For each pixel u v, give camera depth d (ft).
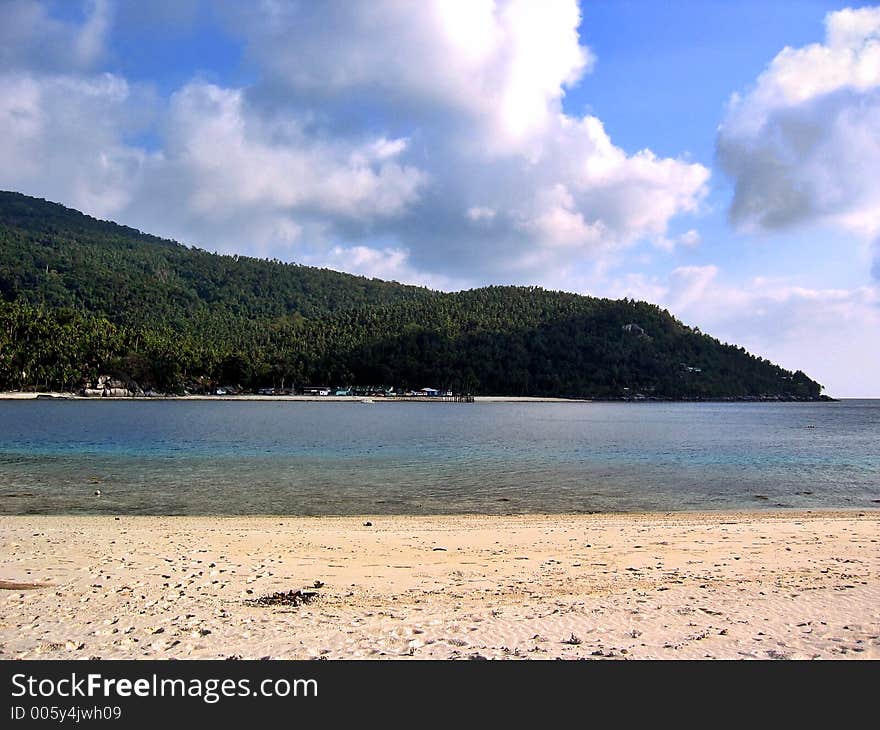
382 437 225.35
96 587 42.01
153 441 193.57
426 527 69.31
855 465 144.77
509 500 92.63
